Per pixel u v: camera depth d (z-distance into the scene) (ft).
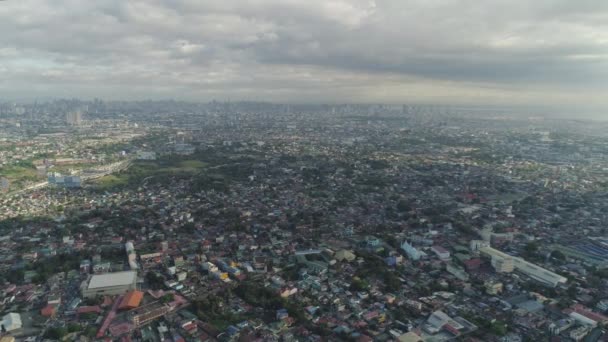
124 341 513.86
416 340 513.86
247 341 510.17
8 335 523.29
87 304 603.67
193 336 527.40
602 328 556.92
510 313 595.06
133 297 600.39
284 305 595.06
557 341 529.45
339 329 544.21
